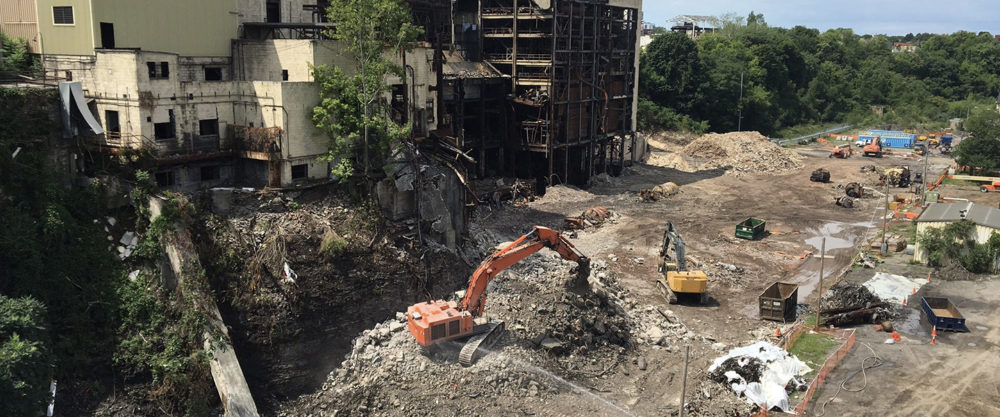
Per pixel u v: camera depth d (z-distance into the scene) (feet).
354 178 160.45
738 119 561.02
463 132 263.08
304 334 136.26
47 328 113.70
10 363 95.14
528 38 294.05
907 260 214.90
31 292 121.49
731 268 205.87
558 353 138.51
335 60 164.55
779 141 519.60
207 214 142.51
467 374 127.34
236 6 176.45
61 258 128.16
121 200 140.15
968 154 362.53
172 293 131.75
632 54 349.20
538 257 180.04
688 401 128.06
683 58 524.93
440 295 161.48
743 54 628.28
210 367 123.03
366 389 125.49
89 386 118.62
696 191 318.65
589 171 323.98
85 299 127.24
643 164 381.81
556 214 262.88
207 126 155.43
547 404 124.47
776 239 241.35
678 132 494.59
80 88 137.59
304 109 155.02
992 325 164.04
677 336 155.74
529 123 292.61
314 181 159.02
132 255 135.54
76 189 138.41
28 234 124.57
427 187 170.71
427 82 191.31
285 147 152.15
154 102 144.15
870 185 342.23
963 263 204.03
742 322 167.22
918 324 165.07
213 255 137.49
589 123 319.47
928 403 128.26
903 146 477.77
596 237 236.02
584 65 309.63
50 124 136.26
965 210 217.15
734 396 130.31
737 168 372.99
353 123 158.61
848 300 175.63
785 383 131.85
